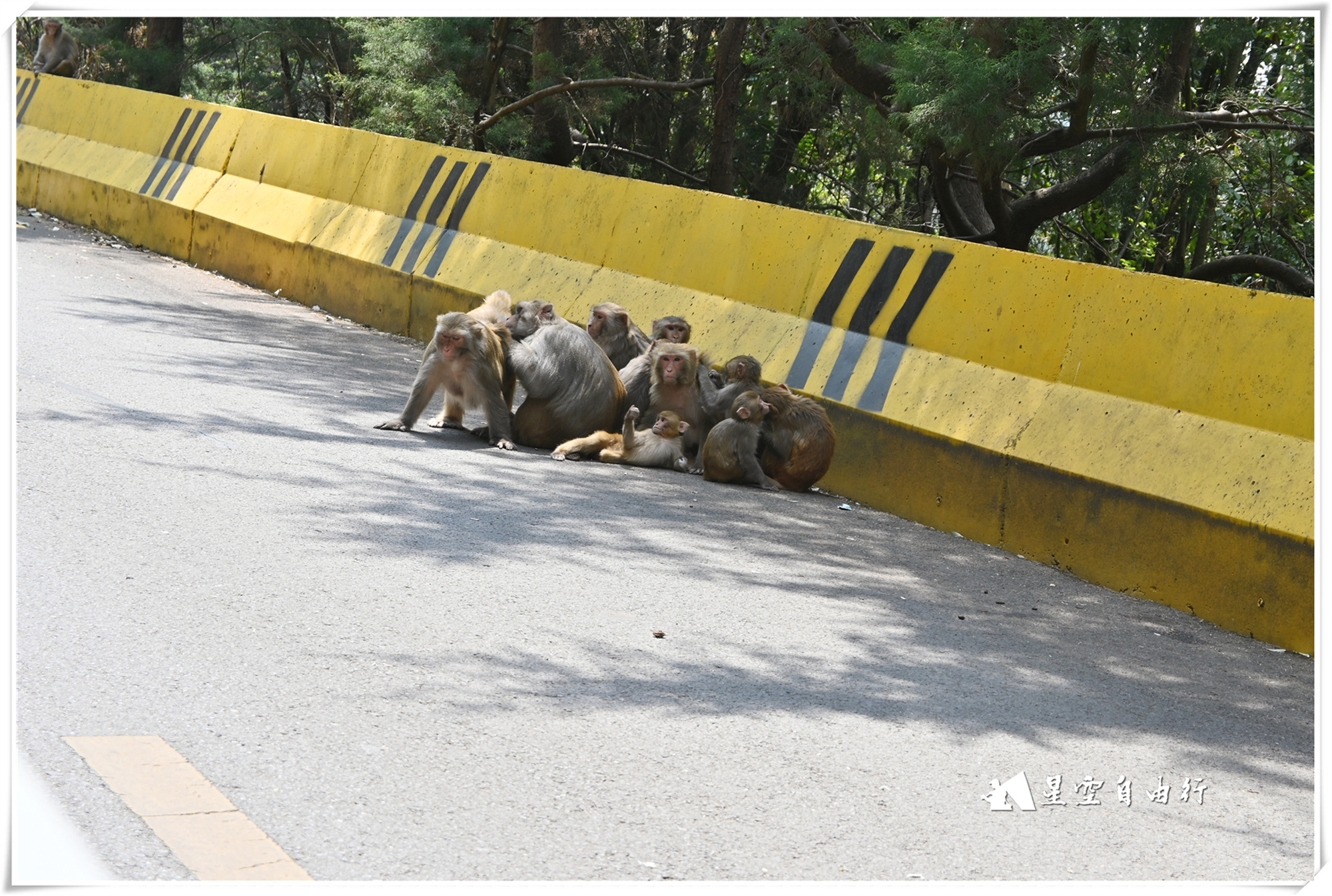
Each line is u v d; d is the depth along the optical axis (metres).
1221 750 4.36
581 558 5.75
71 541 4.93
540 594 5.14
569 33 18.11
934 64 9.52
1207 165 11.10
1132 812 3.78
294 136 13.95
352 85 17.94
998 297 7.57
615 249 10.22
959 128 9.69
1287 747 4.47
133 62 22.95
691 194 9.80
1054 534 6.79
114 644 4.03
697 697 4.24
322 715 3.74
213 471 6.29
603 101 16.50
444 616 4.71
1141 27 9.12
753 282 9.09
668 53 19.28
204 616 4.38
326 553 5.28
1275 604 5.74
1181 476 6.25
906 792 3.71
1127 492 6.43
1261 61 15.68
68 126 17.53
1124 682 4.98
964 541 7.19
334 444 7.34
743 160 18.33
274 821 3.12
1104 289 7.01
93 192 16.12
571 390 8.38
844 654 4.88
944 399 7.59
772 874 3.13
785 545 6.55
